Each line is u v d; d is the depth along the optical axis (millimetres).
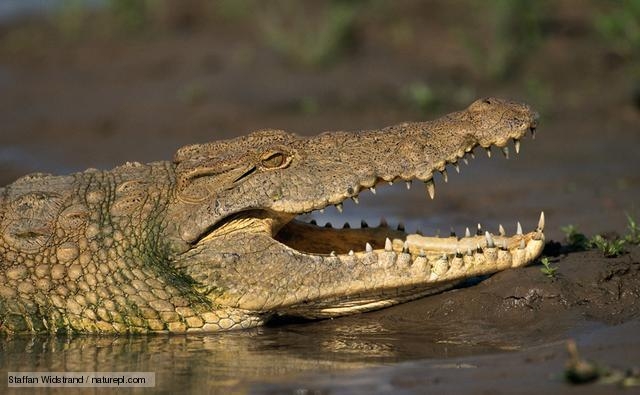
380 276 25094
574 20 63906
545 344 22828
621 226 34125
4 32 80875
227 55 65000
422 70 60000
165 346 24812
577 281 25391
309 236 27531
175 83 61438
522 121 25750
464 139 25672
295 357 23234
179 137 53781
